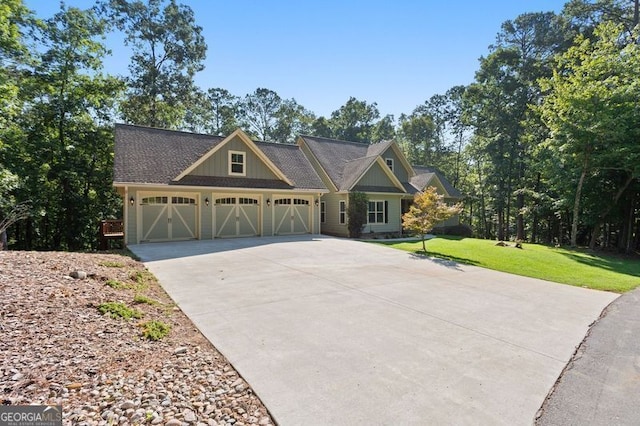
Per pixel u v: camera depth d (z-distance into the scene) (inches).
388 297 270.2
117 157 539.8
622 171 653.3
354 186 751.7
